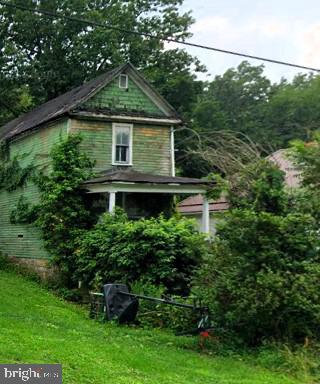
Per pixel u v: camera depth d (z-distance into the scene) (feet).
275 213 35.73
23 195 73.67
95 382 21.09
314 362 28.58
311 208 34.63
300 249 32.35
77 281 54.75
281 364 28.71
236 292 31.09
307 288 30.50
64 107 67.00
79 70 113.09
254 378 26.23
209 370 27.14
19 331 28.96
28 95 117.80
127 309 37.52
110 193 56.29
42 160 69.31
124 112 67.41
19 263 72.64
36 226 63.67
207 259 33.83
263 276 30.50
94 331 33.68
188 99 126.21
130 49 115.55
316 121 151.74
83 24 111.24
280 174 37.47
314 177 38.91
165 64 123.13
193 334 34.73
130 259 46.06
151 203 67.51
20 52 112.57
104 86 67.10
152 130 69.56
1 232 80.53
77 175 60.39
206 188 59.93
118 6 114.42
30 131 72.54
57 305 46.34
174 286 44.96
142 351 29.32
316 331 31.60
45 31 111.65
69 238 57.77
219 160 67.00
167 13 120.88
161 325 38.37
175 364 27.53
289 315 31.14
